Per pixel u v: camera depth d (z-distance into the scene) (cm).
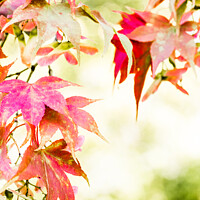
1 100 95
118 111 411
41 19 94
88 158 413
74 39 94
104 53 95
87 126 95
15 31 103
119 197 419
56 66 346
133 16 103
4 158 93
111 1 308
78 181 409
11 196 97
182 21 100
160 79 104
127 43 98
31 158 93
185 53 98
